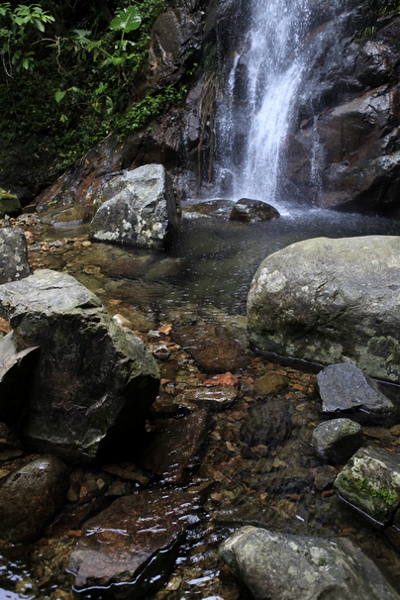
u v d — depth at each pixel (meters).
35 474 2.28
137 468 2.42
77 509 2.19
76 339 2.37
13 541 2.03
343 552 1.88
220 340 3.56
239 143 7.96
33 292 2.54
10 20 8.98
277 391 3.02
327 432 2.54
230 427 2.71
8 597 1.81
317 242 3.38
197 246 5.46
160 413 2.81
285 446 2.58
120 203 5.56
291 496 2.28
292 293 3.24
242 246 5.42
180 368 3.25
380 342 3.02
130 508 2.17
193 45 8.16
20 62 8.98
